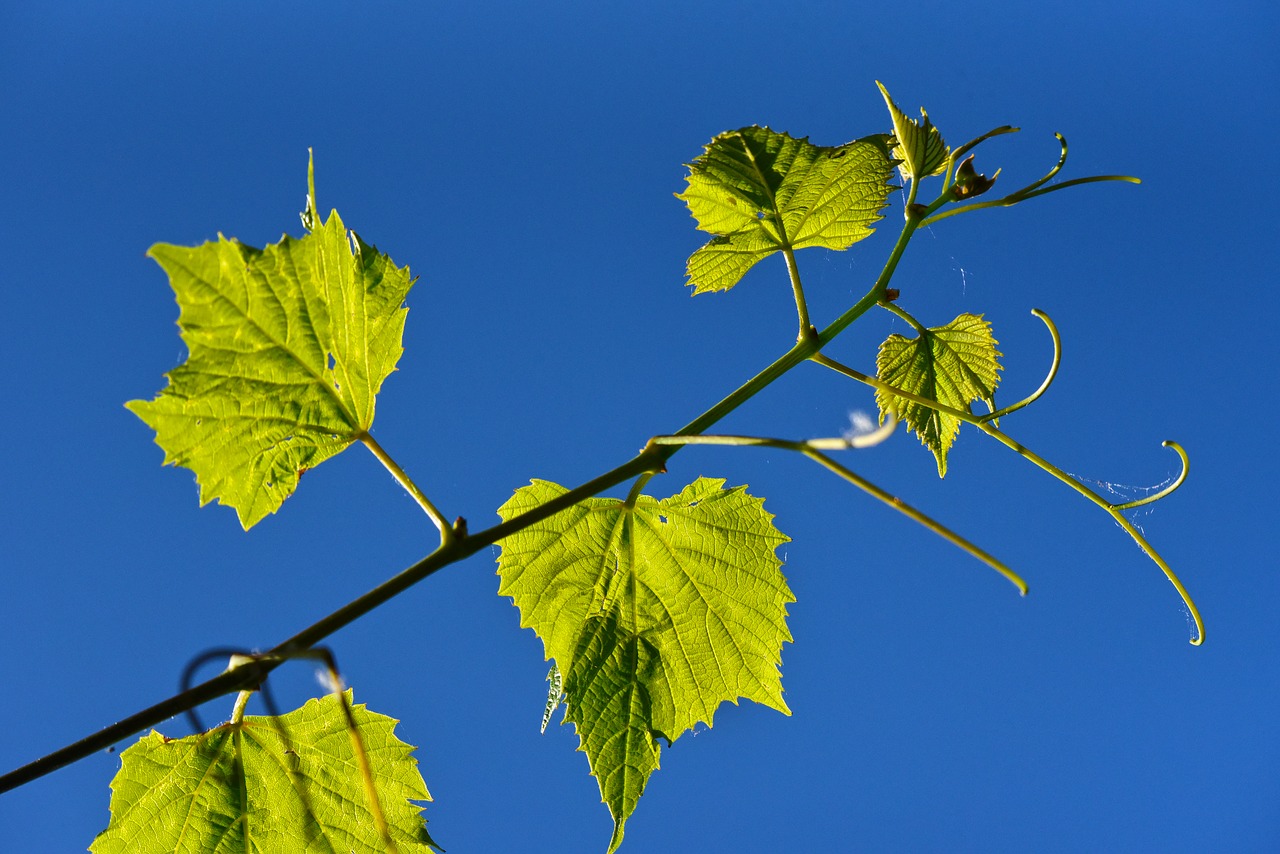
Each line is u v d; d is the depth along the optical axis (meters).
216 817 1.06
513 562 1.10
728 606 1.11
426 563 1.02
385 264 1.06
